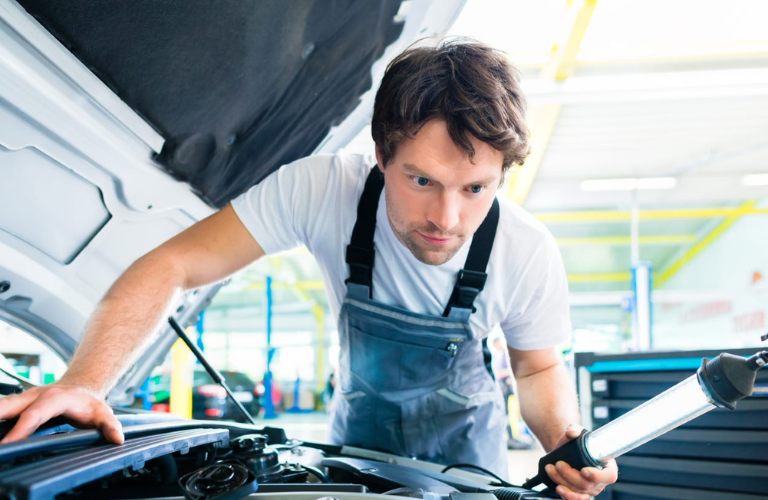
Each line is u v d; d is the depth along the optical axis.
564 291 1.19
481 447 1.31
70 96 0.95
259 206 1.09
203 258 1.04
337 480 0.86
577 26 3.91
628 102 5.63
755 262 8.93
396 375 1.20
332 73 1.24
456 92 0.76
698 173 7.70
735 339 9.49
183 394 4.10
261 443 0.79
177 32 0.95
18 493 0.39
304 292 12.29
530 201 8.83
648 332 5.54
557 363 1.25
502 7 3.79
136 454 0.56
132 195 1.16
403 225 0.87
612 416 1.26
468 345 1.20
